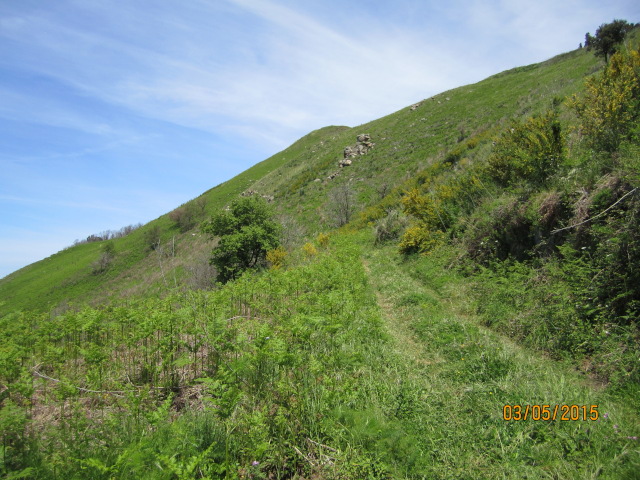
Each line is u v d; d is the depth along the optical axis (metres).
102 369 4.57
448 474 2.96
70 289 44.62
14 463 2.90
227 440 2.75
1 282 63.81
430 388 4.34
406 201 14.31
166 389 4.38
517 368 4.56
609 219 5.70
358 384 4.37
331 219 31.67
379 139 49.19
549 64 47.78
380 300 9.20
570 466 2.90
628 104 7.35
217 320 4.61
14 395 3.95
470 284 8.60
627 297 5.12
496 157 11.12
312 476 3.08
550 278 6.61
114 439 3.26
